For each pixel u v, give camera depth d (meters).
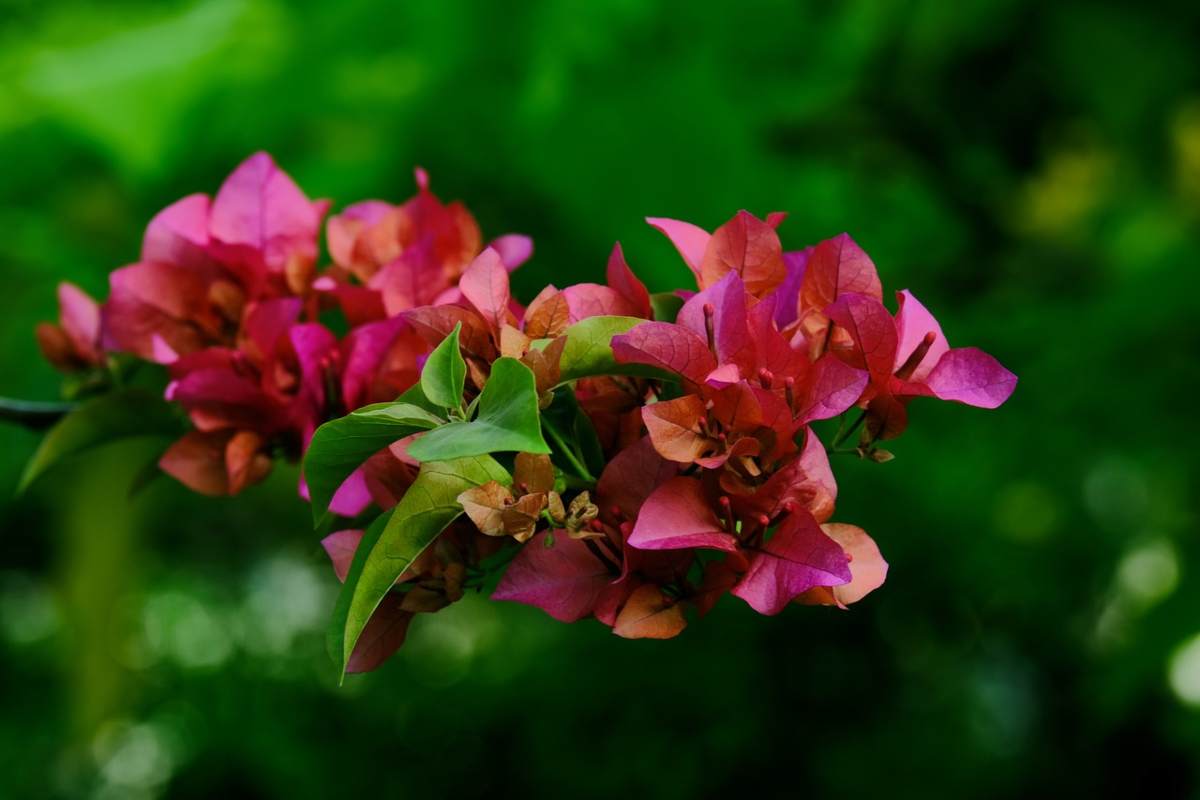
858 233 3.74
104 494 5.36
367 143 3.74
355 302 1.35
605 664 4.32
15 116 3.70
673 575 1.20
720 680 4.11
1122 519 4.71
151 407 1.42
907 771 4.07
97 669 5.57
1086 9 4.27
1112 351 3.71
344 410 1.34
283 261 1.39
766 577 1.17
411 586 1.23
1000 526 4.32
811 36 3.78
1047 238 4.57
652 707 4.16
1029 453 3.95
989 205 4.40
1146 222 4.39
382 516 1.17
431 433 1.13
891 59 4.12
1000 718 4.40
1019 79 4.42
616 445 1.25
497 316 1.20
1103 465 4.57
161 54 3.42
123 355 1.47
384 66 3.61
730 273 1.19
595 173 3.46
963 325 3.73
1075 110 4.51
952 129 4.29
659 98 3.41
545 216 3.71
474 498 1.16
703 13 3.59
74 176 3.96
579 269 3.68
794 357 1.19
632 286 1.24
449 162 3.68
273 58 3.48
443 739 4.87
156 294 1.38
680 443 1.18
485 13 3.45
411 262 1.33
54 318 4.05
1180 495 4.37
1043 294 4.07
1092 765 4.39
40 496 5.96
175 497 5.88
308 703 5.20
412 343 1.31
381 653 1.22
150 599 6.55
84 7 4.31
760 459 1.19
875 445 1.22
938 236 3.88
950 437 3.83
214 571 6.75
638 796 4.04
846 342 1.22
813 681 4.21
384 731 4.99
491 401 1.13
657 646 4.25
